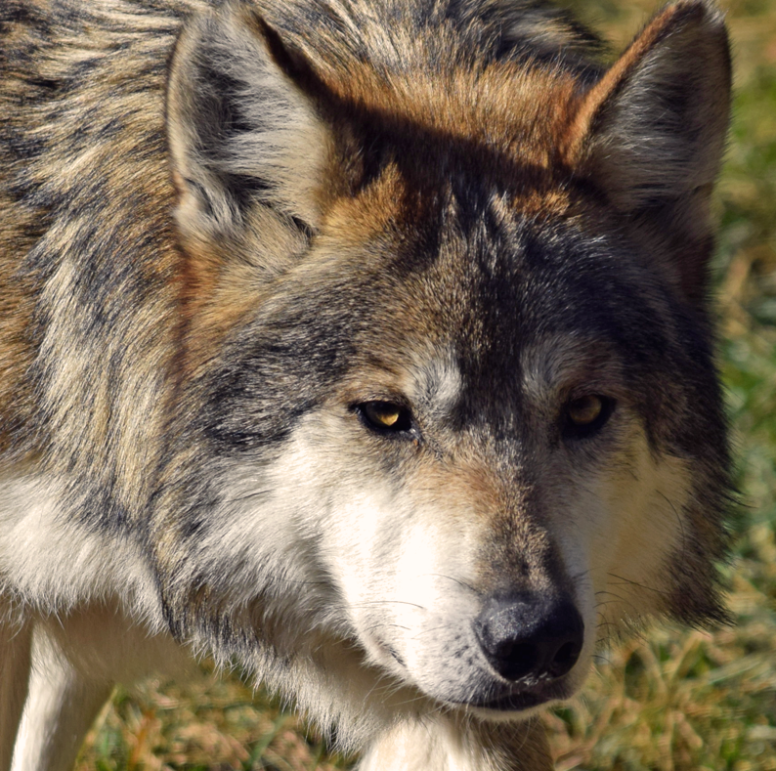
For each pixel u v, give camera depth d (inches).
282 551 417.1
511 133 436.5
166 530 429.7
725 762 587.5
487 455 390.6
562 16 539.5
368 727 483.2
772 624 648.4
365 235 410.9
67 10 492.7
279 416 402.9
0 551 453.4
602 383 403.2
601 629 462.0
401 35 469.1
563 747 597.9
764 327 831.7
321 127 404.5
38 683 534.0
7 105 479.2
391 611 392.8
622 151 432.5
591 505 405.1
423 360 392.5
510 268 402.9
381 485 395.9
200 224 419.8
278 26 461.7
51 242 456.4
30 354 453.4
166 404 426.6
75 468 446.3
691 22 412.5
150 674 529.7
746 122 1004.6
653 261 443.2
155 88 456.8
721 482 466.0
